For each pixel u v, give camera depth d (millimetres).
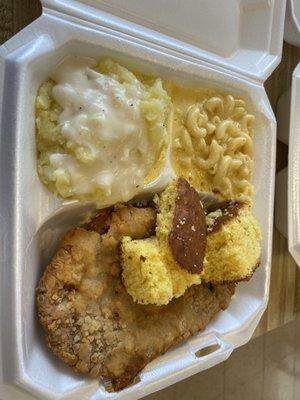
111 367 223
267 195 283
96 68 219
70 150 206
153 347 234
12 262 189
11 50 192
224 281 257
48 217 211
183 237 226
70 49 207
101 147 208
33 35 197
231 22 277
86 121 204
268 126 281
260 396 392
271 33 284
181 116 254
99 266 222
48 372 209
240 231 251
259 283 283
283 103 320
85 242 218
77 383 216
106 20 215
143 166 229
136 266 218
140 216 234
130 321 229
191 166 256
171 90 250
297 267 353
